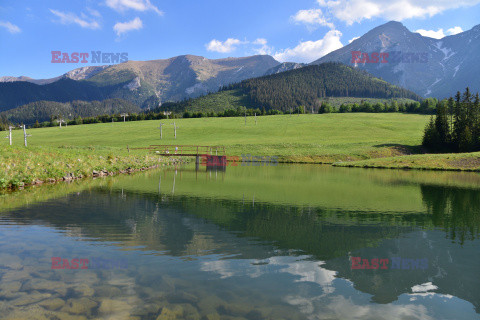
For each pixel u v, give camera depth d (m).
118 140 98.19
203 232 10.50
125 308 5.35
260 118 146.00
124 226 11.11
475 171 43.84
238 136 101.12
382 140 85.25
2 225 11.02
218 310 5.37
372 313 5.50
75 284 6.30
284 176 33.66
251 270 7.30
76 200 16.38
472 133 78.62
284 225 11.74
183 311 5.30
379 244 9.60
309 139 91.62
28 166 24.42
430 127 80.81
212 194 19.61
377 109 193.12
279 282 6.67
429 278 7.10
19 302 5.50
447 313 5.61
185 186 23.61
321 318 5.21
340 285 6.64
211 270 7.21
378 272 7.40
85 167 30.47
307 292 6.22
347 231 11.06
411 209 15.38
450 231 11.21
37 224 11.21
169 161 55.44
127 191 20.17
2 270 6.96
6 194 18.23
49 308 5.29
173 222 11.83
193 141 92.94
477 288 6.66
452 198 19.16
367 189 23.27
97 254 8.14
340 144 78.94
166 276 6.81
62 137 107.94
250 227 11.34
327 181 28.81
